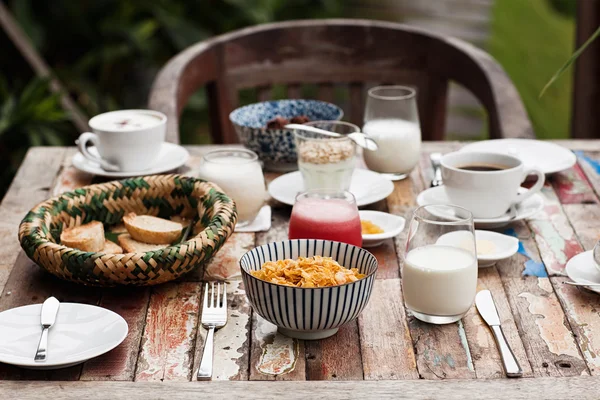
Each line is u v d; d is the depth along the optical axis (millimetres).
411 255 1029
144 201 1326
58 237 1239
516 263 1197
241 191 1312
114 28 4145
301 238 1175
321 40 2320
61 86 3535
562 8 4496
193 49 2172
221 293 1116
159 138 1576
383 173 1568
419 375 922
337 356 960
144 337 1009
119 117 1639
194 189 1305
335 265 1002
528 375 920
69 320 1006
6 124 2877
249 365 945
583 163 1632
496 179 1281
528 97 4129
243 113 1751
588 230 1311
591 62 2482
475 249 1027
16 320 1006
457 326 1025
